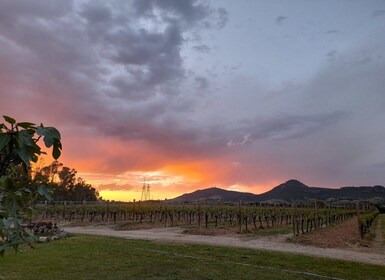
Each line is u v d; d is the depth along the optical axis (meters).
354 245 17.19
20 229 1.78
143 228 25.47
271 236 20.36
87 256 11.67
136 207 34.22
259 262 11.32
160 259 11.36
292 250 14.38
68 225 28.17
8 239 1.75
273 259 11.95
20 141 1.48
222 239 18.14
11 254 11.32
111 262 10.72
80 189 76.62
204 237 19.02
